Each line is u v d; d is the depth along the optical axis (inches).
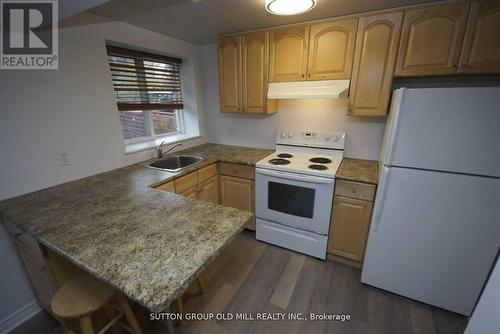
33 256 53.6
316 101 94.3
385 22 66.8
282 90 86.1
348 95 77.7
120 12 68.5
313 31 76.7
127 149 89.1
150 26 81.9
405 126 54.6
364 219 74.2
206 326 60.3
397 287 68.2
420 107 52.0
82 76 68.7
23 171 59.6
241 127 114.8
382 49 69.1
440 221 57.3
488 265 55.5
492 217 52.1
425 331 59.0
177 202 55.8
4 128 55.4
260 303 67.2
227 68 96.4
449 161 52.5
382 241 65.9
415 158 55.6
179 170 81.1
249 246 93.2
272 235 92.2
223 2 61.9
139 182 69.8
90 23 68.3
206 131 124.0
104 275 33.0
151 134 105.3
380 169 70.2
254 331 59.0
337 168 80.4
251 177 92.6
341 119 91.7
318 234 82.3
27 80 57.7
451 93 48.5
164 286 30.8
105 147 77.9
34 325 62.6
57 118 64.5
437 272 61.6
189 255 36.7
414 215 59.7
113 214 50.2
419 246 61.6
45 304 62.6
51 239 41.7
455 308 62.2
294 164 85.4
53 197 59.1
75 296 45.0
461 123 49.4
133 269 33.9
